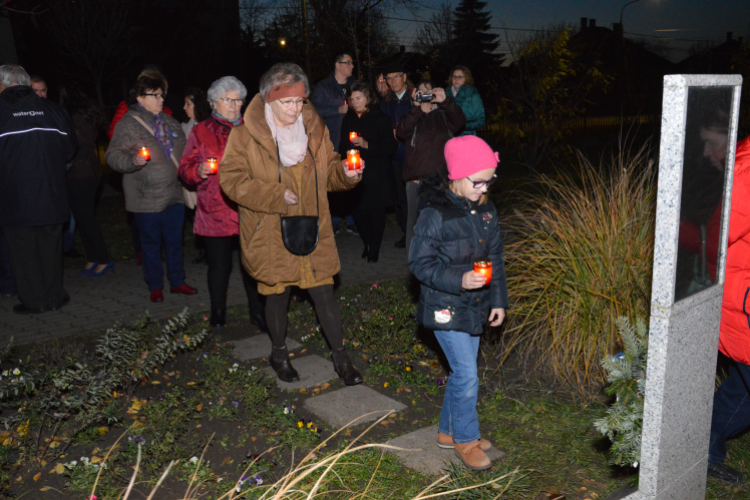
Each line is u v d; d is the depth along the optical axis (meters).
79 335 5.83
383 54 14.45
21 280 6.42
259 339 5.68
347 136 7.74
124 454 3.67
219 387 4.57
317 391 4.61
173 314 6.35
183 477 3.46
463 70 7.77
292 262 4.42
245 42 30.86
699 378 2.60
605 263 4.53
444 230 3.24
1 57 8.45
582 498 3.23
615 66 23.47
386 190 7.96
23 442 3.84
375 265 8.07
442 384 4.58
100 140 28.41
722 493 3.24
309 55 15.64
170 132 6.45
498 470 3.40
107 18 23.20
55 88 24.53
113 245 9.64
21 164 6.05
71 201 7.62
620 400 2.87
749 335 2.95
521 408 4.18
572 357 4.47
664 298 2.33
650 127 21.50
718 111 2.44
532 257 4.86
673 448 2.55
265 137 4.16
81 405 4.12
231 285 7.39
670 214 2.26
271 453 3.73
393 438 3.89
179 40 30.97
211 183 5.46
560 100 18.12
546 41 16.95
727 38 20.80
